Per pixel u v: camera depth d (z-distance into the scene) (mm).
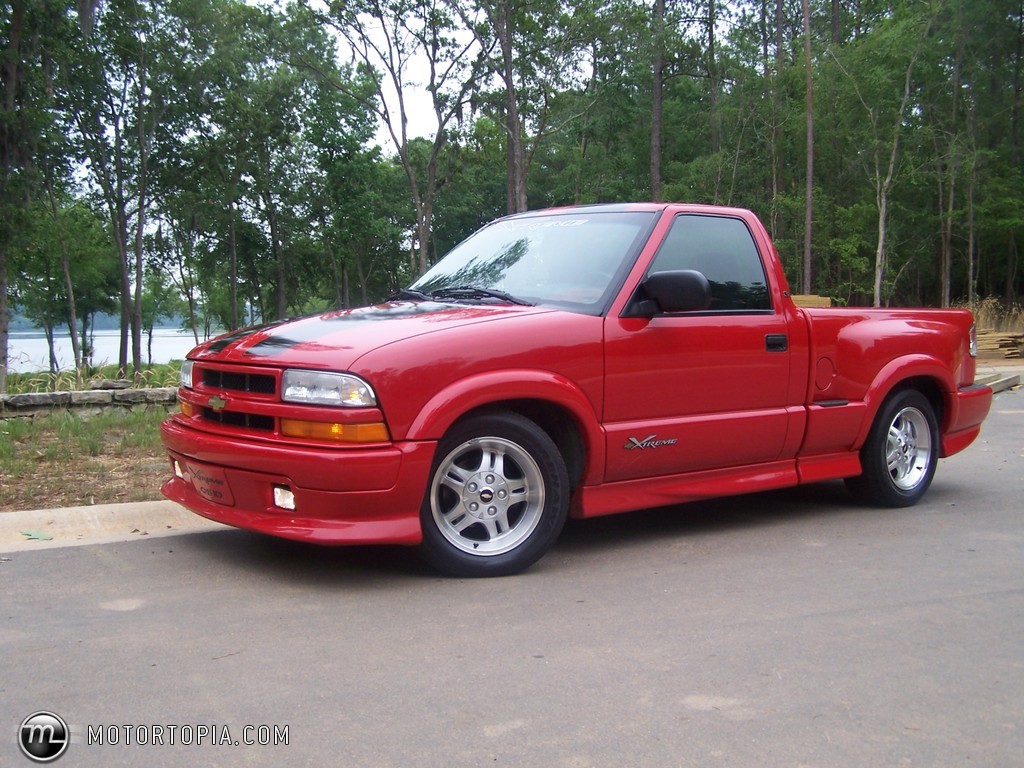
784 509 6191
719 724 2955
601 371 4723
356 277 62594
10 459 6703
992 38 34500
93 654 3467
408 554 4867
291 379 4156
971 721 3012
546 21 34281
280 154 49031
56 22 28453
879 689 3244
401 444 4137
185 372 4879
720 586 4406
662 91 47469
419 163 51344
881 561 4898
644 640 3674
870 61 32750
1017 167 35312
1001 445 9195
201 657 3447
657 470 5020
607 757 2732
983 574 4672
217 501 4492
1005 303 38344
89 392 8805
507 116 38344
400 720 2953
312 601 4098
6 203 28188
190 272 53250
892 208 34094
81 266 46938
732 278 5387
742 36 41188
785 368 5480
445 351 4266
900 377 6055
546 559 4871
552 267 5211
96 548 4879
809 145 29797
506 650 3551
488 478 4469
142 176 39406
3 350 29234
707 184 40656
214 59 38125
